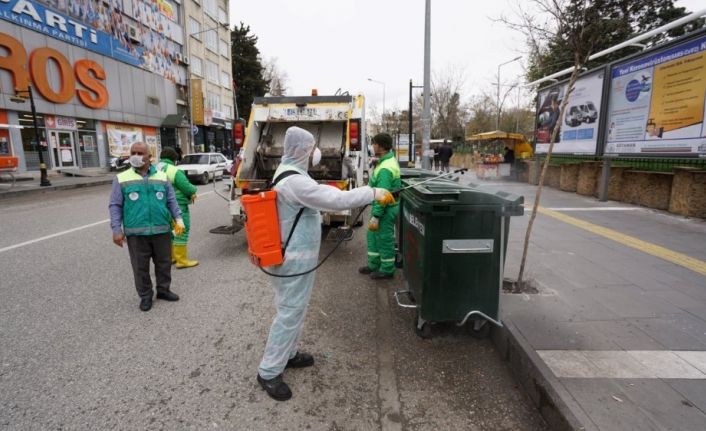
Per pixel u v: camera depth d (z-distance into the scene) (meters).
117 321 3.99
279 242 2.66
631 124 8.61
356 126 7.27
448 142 20.38
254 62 47.75
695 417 2.28
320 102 7.40
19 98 15.65
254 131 7.38
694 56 7.02
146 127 26.72
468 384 2.96
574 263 4.99
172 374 3.08
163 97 28.42
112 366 3.18
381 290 4.84
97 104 21.61
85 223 8.71
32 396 2.79
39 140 15.79
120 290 4.82
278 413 2.66
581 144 10.45
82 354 3.36
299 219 2.70
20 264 5.79
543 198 10.47
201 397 2.81
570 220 7.57
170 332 3.76
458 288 3.31
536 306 3.72
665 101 7.67
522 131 41.00
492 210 3.17
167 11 29.09
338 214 6.70
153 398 2.79
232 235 7.87
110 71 22.72
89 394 2.83
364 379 3.04
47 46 18.58
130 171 4.20
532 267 4.83
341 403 2.76
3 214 9.89
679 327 3.31
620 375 2.67
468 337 3.63
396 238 5.64
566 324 3.36
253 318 4.07
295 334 2.82
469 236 3.23
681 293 4.02
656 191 8.65
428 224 3.21
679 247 5.68
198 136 34.81
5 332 3.73
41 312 4.18
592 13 4.60
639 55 8.26
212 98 37.41
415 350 3.44
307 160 2.78
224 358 3.31
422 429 2.51
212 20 37.12
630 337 3.16
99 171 21.83
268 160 7.72
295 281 2.73
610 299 3.88
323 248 6.86
